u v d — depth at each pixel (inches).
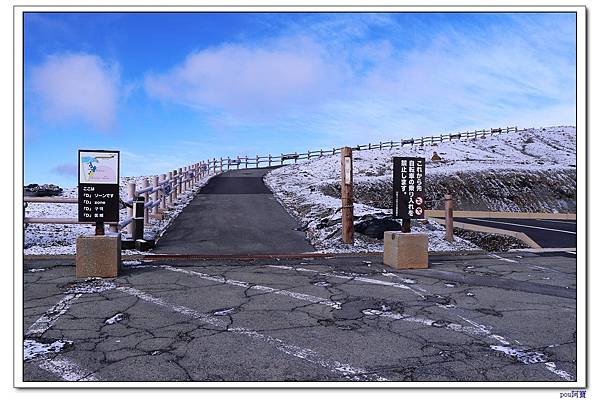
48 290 251.8
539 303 239.8
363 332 190.4
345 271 318.3
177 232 465.4
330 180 1179.9
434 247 426.9
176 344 173.5
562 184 1294.3
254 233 468.4
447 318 211.8
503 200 1200.8
